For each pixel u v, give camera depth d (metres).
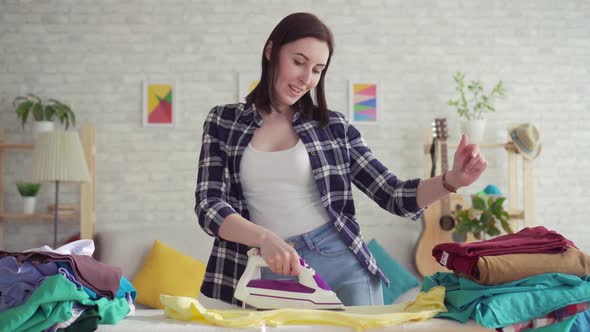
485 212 4.14
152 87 4.61
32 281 1.29
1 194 4.47
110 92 4.60
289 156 1.65
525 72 4.82
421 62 4.76
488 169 4.74
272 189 1.64
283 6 4.70
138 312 1.47
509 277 1.38
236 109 1.71
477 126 4.50
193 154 4.62
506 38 4.82
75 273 1.30
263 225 1.65
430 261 4.19
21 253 1.32
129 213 4.57
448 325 1.32
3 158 4.53
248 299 1.43
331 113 1.76
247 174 1.65
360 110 4.70
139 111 4.61
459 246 1.43
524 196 4.49
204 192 1.63
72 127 4.57
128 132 4.60
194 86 4.64
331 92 4.71
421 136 4.73
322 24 1.63
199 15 4.66
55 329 1.25
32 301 1.22
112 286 1.34
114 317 1.32
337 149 1.72
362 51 4.73
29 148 4.49
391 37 4.75
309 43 1.59
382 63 4.74
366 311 1.44
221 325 1.28
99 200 4.55
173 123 4.61
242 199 1.67
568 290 1.37
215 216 1.50
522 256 1.41
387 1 4.76
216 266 1.70
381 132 4.72
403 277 4.04
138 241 3.96
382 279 1.69
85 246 1.49
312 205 1.66
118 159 4.58
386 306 1.48
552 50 4.84
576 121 4.84
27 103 4.36
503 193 4.73
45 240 4.55
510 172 4.57
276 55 1.63
